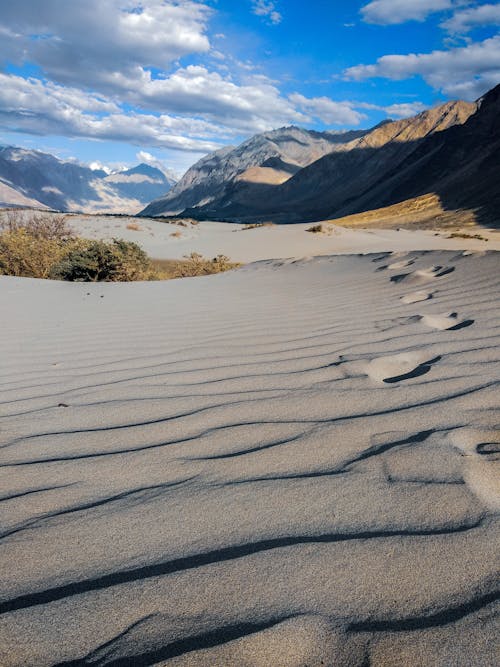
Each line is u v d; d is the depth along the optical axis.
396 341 3.03
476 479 1.42
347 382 2.37
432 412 1.91
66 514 1.35
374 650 0.86
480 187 80.62
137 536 1.23
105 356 3.23
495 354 2.53
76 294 6.61
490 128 151.88
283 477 1.50
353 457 1.61
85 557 1.16
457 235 32.41
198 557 1.14
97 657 0.87
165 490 1.46
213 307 5.13
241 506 1.35
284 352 3.03
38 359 3.23
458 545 1.13
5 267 11.10
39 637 0.92
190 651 0.88
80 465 1.67
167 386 2.52
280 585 1.03
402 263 6.68
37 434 1.97
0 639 0.92
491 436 1.68
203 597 1.00
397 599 0.98
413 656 0.85
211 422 1.99
